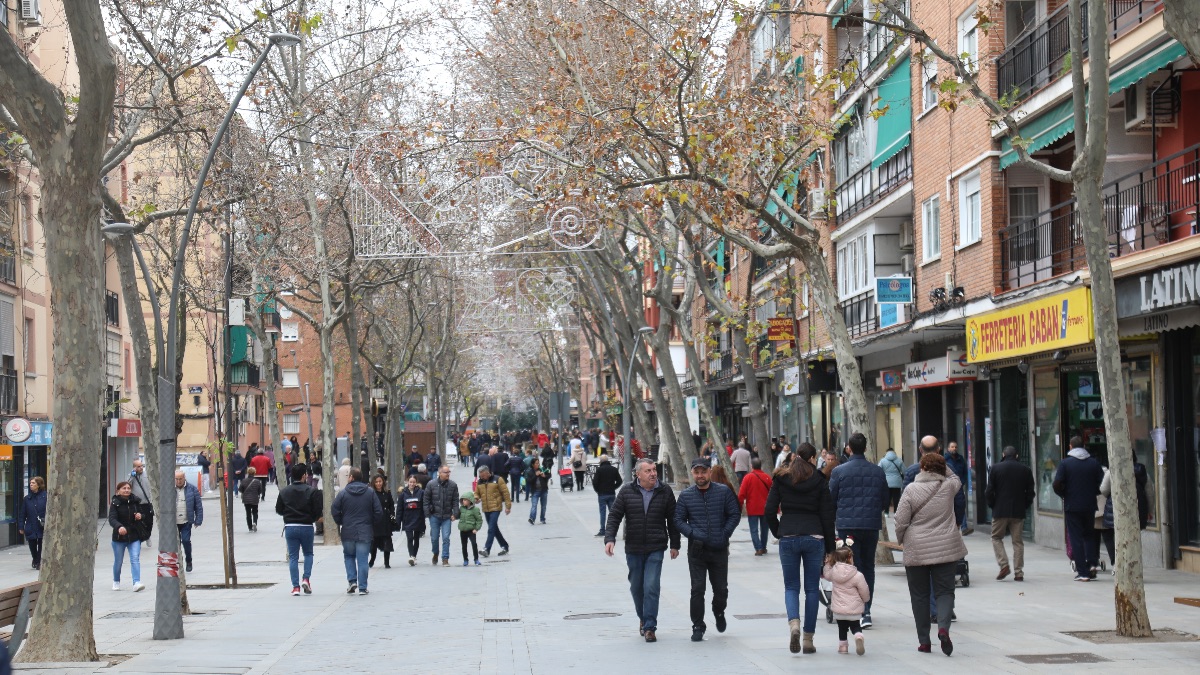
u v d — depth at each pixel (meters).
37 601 13.44
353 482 21.06
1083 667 11.29
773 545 27.11
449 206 25.25
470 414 114.44
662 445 50.28
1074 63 13.10
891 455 25.20
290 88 28.58
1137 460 21.00
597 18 25.28
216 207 18.66
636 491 14.12
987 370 27.16
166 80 20.06
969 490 28.92
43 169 13.38
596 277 39.41
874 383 36.66
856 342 32.53
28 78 13.07
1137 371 20.95
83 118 13.10
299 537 20.75
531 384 102.75
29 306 37.12
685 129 18.56
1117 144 21.50
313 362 91.94
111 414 43.62
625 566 24.36
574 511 43.09
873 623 14.66
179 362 32.22
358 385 36.91
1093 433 22.70
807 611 12.67
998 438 27.02
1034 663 11.59
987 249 25.00
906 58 30.09
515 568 24.70
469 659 13.00
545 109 22.56
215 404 42.84
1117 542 13.29
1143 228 19.02
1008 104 14.62
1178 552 19.36
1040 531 24.84
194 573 24.72
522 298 41.31
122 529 21.48
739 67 25.19
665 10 24.70
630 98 22.19
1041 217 24.48
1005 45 24.69
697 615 13.80
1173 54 17.88
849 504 14.21
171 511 15.45
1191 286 16.72
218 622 16.95
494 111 28.73
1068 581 18.47
